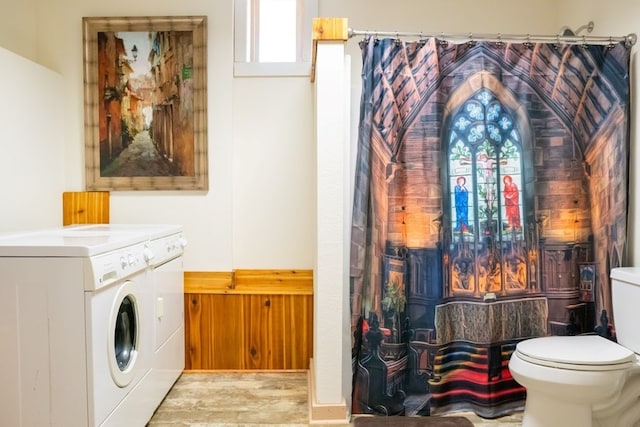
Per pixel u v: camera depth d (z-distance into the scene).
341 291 2.01
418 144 2.05
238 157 2.79
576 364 1.68
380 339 2.08
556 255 2.14
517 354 1.85
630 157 2.16
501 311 2.12
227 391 2.42
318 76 1.95
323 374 2.03
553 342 1.90
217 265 2.76
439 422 2.02
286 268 2.81
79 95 2.73
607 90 2.11
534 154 2.11
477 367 2.12
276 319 2.72
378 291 2.07
